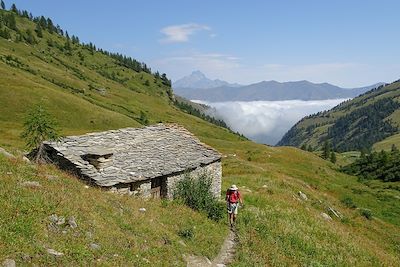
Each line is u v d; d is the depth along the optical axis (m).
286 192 43.34
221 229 24.11
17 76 157.00
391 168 101.62
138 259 14.68
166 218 21.72
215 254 19.81
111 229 15.95
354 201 64.75
